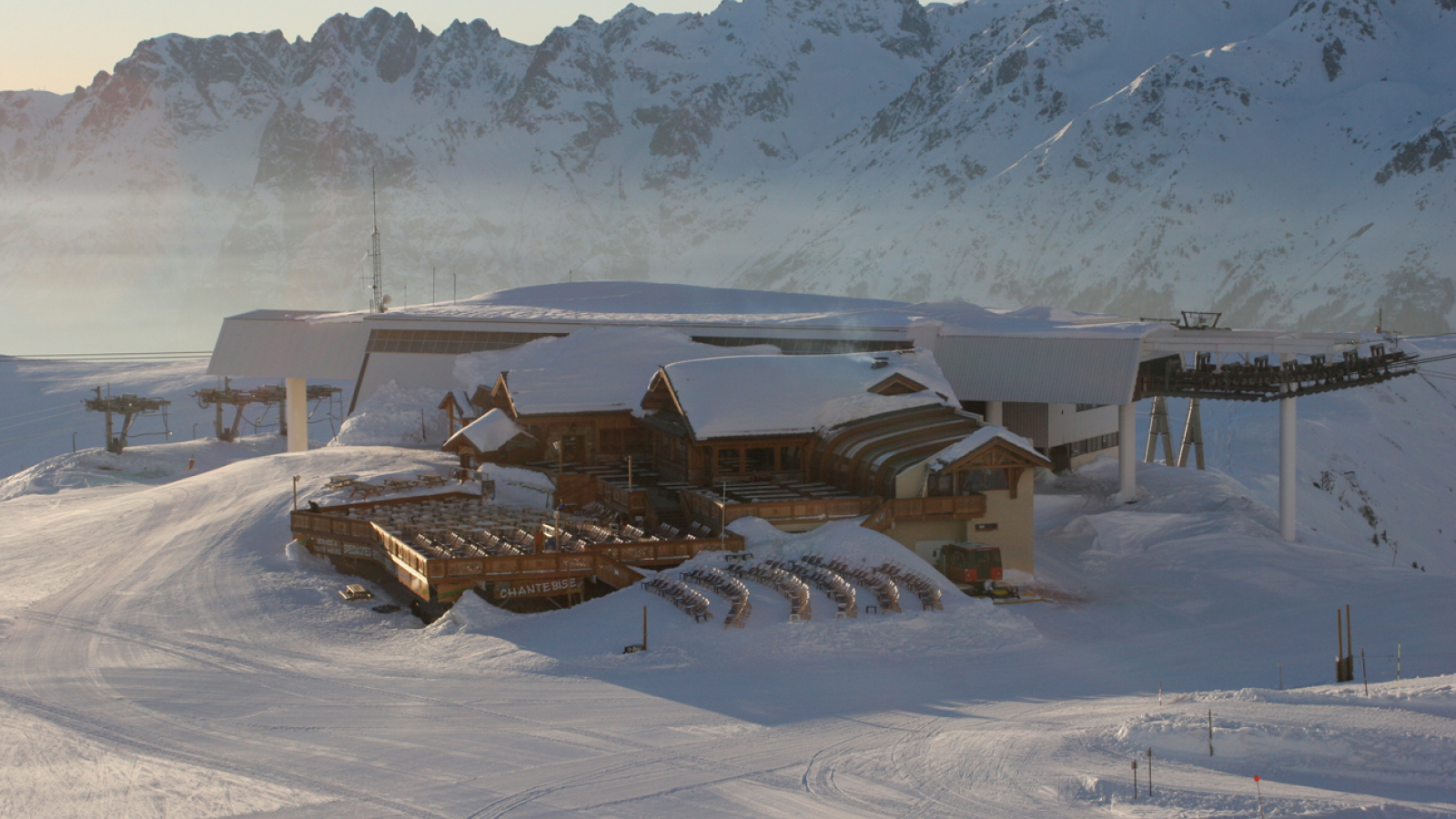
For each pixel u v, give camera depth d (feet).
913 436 181.57
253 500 211.00
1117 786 78.95
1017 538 172.14
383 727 100.17
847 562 155.22
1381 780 77.97
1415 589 167.73
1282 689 108.06
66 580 165.99
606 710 105.81
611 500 187.83
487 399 242.78
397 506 189.88
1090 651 134.62
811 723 101.14
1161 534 204.64
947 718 102.58
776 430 186.80
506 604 149.28
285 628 141.18
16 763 90.63
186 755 92.38
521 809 79.15
